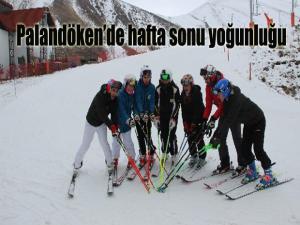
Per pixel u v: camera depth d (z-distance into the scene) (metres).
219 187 5.69
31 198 5.54
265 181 5.53
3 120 10.94
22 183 6.11
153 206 5.14
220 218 4.73
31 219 4.91
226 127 5.34
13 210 5.17
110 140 8.71
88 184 5.98
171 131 6.61
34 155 7.60
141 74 6.20
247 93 15.08
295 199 5.17
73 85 15.73
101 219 4.84
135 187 5.81
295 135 8.91
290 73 17.61
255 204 5.08
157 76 16.98
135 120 6.28
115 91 5.68
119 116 6.21
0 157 7.50
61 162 7.13
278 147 7.84
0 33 25.52
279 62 18.62
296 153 7.36
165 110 6.50
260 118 5.45
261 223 4.57
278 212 4.83
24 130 9.72
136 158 7.12
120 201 5.33
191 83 6.20
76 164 6.29
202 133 6.27
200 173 6.31
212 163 6.83
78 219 4.87
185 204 5.16
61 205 5.29
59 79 17.44
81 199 5.45
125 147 6.33
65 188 5.87
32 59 27.06
